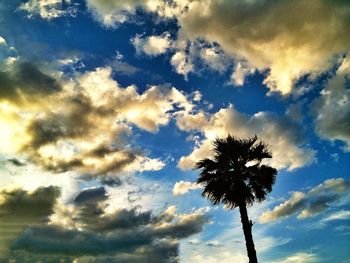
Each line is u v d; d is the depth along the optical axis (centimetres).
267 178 1856
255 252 1630
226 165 1906
